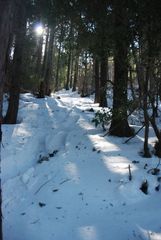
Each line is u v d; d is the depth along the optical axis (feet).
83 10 22.95
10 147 27.81
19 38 35.01
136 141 27.84
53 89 120.16
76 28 23.75
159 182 19.30
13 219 16.62
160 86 21.98
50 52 72.28
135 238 14.37
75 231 15.14
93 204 17.46
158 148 23.93
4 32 11.09
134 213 16.49
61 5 23.30
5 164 24.17
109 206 17.29
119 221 15.81
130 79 22.90
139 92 22.33
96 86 63.77
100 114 22.43
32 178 21.39
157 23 20.42
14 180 21.52
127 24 21.12
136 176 19.57
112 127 30.12
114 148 25.76
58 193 18.60
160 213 16.31
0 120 12.20
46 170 22.31
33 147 28.91
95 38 22.54
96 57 24.48
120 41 21.57
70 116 43.19
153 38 20.74
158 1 19.84
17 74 37.76
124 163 22.08
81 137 30.04
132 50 21.61
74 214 16.65
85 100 71.77
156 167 21.16
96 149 25.64
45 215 16.69
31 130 34.37
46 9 24.11
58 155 25.54
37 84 61.46
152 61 21.13
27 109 46.62
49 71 74.02
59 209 17.15
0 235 12.53
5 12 11.02
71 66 125.59
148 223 15.51
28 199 18.60
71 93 104.99
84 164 22.39
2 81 11.49
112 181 19.51
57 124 38.96
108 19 22.06
